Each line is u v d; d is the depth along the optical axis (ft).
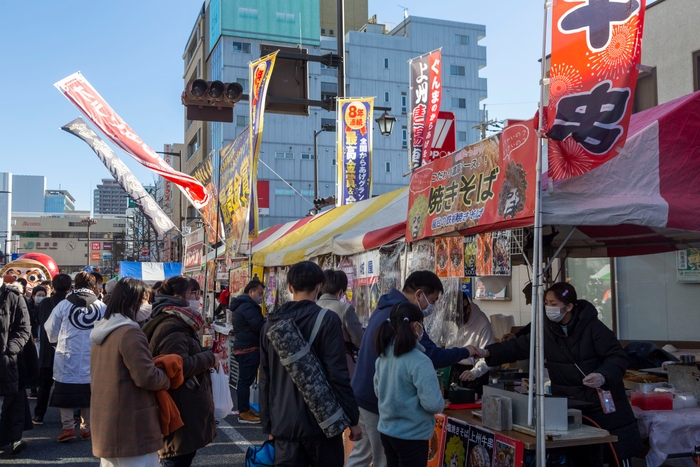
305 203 167.22
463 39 182.50
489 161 14.40
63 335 22.61
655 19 30.96
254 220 28.58
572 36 12.14
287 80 38.34
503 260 14.76
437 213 16.65
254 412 26.76
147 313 17.12
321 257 29.78
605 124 11.59
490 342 18.57
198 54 176.55
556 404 12.87
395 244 21.39
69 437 23.34
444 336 18.56
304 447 11.82
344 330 16.75
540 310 12.44
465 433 14.55
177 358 13.26
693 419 15.44
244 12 158.30
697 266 27.89
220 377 15.81
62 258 386.93
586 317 14.33
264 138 165.27
